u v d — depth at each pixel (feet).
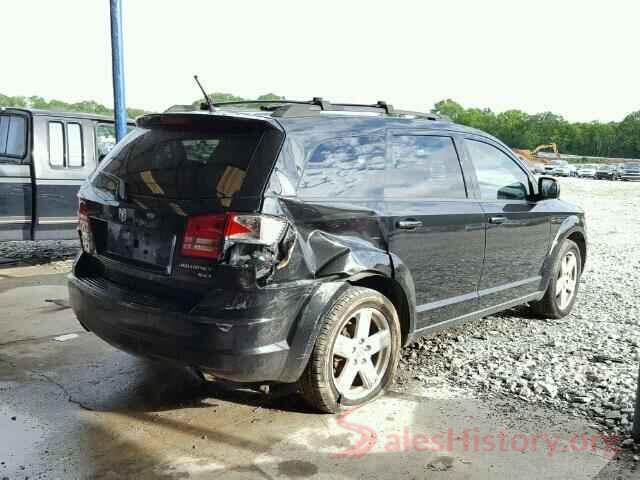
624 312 19.42
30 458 9.89
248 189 10.18
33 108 24.34
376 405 12.10
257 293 10.03
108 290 11.37
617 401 12.29
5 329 16.51
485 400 12.41
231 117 10.85
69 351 14.89
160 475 9.49
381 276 12.19
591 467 9.91
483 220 14.66
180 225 10.39
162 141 11.65
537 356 14.96
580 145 499.51
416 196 13.19
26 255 27.32
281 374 10.62
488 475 9.66
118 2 24.79
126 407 11.85
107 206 11.63
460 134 14.92
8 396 12.20
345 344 11.59
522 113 547.08
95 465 9.74
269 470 9.69
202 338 9.98
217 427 11.10
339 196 11.56
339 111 12.50
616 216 55.72
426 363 14.44
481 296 15.02
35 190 23.70
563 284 18.47
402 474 9.64
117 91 25.39
